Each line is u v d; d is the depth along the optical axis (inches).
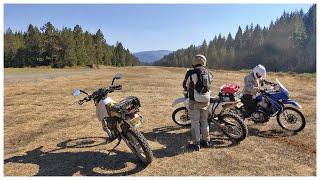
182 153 199.3
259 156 194.5
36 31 3213.6
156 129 257.3
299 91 510.9
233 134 221.1
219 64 5128.0
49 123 281.1
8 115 314.8
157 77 892.6
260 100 255.8
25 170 176.2
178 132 248.4
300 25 4291.3
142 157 179.6
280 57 4296.3
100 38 4355.3
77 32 3752.5
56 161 188.4
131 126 177.3
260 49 4744.1
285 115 251.6
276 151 203.3
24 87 565.9
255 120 259.6
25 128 264.2
